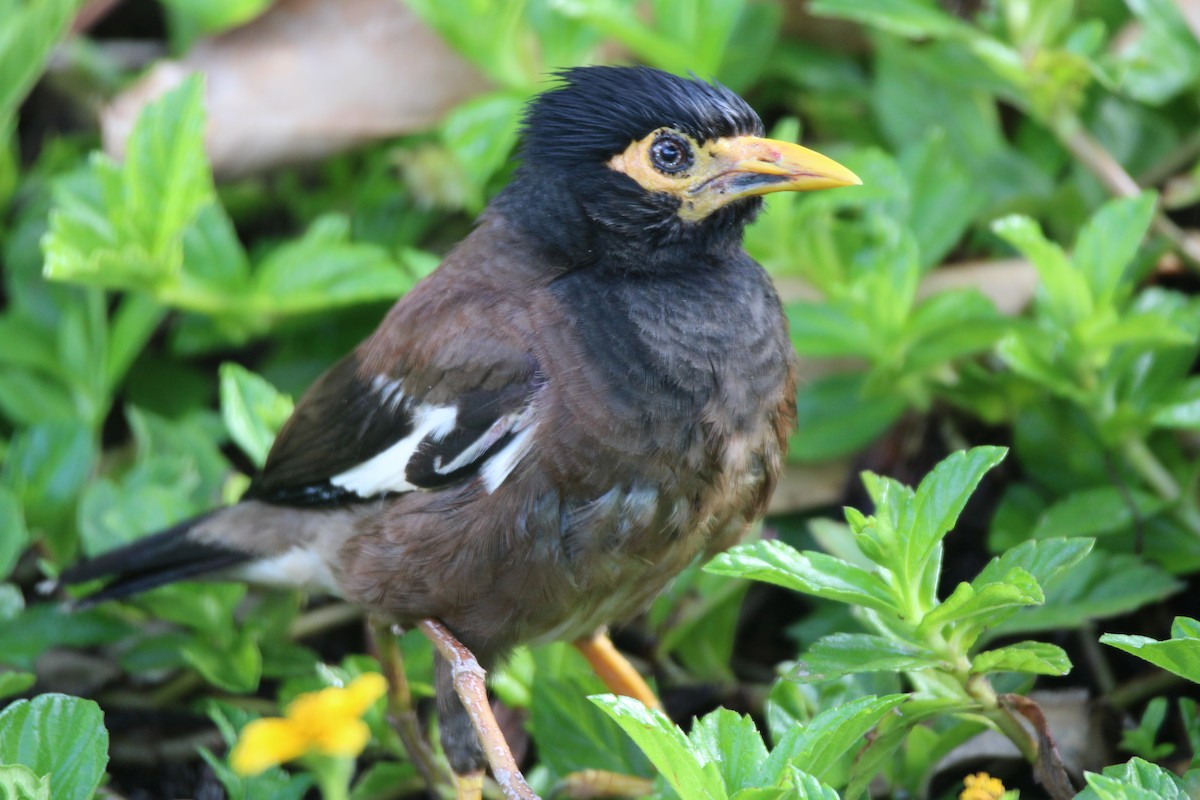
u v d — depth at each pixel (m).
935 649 6.13
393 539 7.05
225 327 9.36
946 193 9.06
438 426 6.94
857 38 10.42
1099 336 7.83
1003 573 6.09
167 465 8.79
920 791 6.96
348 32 10.00
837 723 5.54
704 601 8.03
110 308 10.22
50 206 10.09
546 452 6.72
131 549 7.98
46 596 8.78
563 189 7.16
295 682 7.86
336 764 6.98
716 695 8.16
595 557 6.79
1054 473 8.44
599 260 7.11
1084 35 8.76
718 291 7.04
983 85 9.34
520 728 7.95
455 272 7.30
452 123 9.12
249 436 8.45
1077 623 7.34
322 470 7.45
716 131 7.14
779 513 8.70
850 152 9.09
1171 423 7.80
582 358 6.77
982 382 8.50
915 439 8.91
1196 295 9.05
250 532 7.76
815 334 8.32
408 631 8.05
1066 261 7.80
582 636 7.46
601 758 7.21
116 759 8.11
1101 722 7.46
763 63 10.11
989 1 9.35
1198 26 9.29
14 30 9.71
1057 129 8.97
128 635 8.15
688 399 6.76
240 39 10.04
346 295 9.06
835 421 8.62
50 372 9.73
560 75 7.45
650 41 9.20
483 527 6.81
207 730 8.20
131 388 9.99
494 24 9.40
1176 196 9.27
